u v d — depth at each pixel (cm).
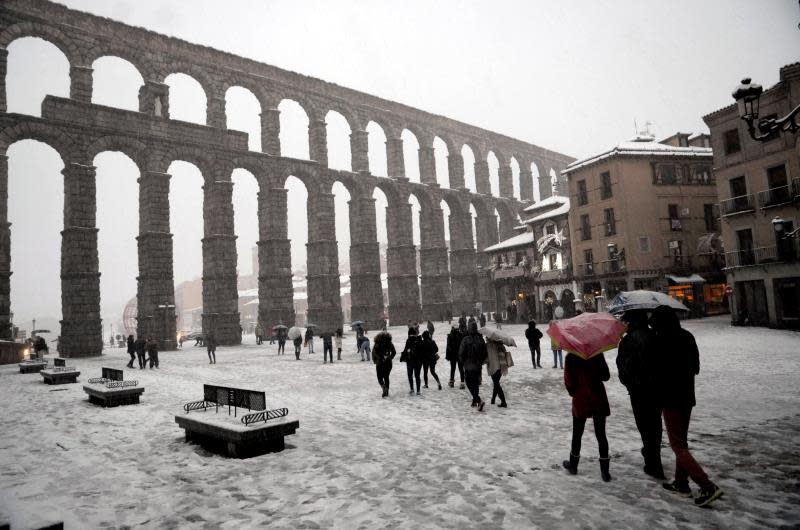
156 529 472
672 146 4291
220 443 775
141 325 3762
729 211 3044
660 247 3800
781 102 2720
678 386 510
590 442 742
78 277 3384
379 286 5497
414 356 1251
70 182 3466
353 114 5716
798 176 2695
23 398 1388
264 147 4938
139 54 4072
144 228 3894
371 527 464
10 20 3409
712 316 3844
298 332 2558
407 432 854
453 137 6925
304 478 618
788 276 2711
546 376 1481
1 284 3050
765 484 539
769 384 1167
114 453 764
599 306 3706
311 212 5181
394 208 6003
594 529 443
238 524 481
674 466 610
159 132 3994
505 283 5056
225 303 4209
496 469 628
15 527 371
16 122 3275
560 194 8812
